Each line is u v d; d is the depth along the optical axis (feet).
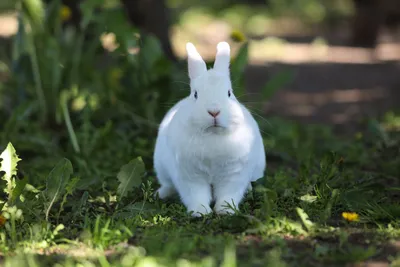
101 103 33.19
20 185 19.44
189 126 18.83
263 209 19.15
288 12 87.45
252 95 47.03
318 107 44.04
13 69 33.06
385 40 70.74
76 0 42.09
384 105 44.19
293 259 16.55
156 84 32.12
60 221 19.88
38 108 33.09
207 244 17.25
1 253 17.13
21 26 31.68
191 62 19.77
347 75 55.31
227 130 18.67
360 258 16.37
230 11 85.30
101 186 23.65
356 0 67.87
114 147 28.66
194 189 19.71
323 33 78.84
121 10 31.83
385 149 28.81
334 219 20.03
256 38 74.49
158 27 43.52
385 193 23.13
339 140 33.12
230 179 19.57
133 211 19.89
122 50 31.07
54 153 28.40
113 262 16.17
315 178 22.71
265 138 31.83
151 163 25.72
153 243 17.02
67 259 16.37
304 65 59.88
